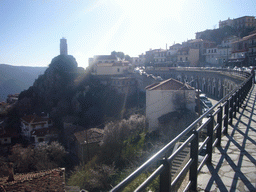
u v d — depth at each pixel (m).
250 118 8.06
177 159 11.28
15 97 94.31
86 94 63.56
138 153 23.38
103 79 65.44
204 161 3.82
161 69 63.56
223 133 6.23
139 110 43.38
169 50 85.00
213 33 86.31
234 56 57.06
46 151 30.20
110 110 55.44
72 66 84.38
